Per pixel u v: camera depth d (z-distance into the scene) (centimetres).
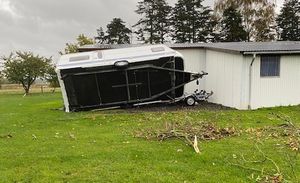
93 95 2073
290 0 6750
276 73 2061
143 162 983
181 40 6894
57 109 2178
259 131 1355
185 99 2150
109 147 1143
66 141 1248
